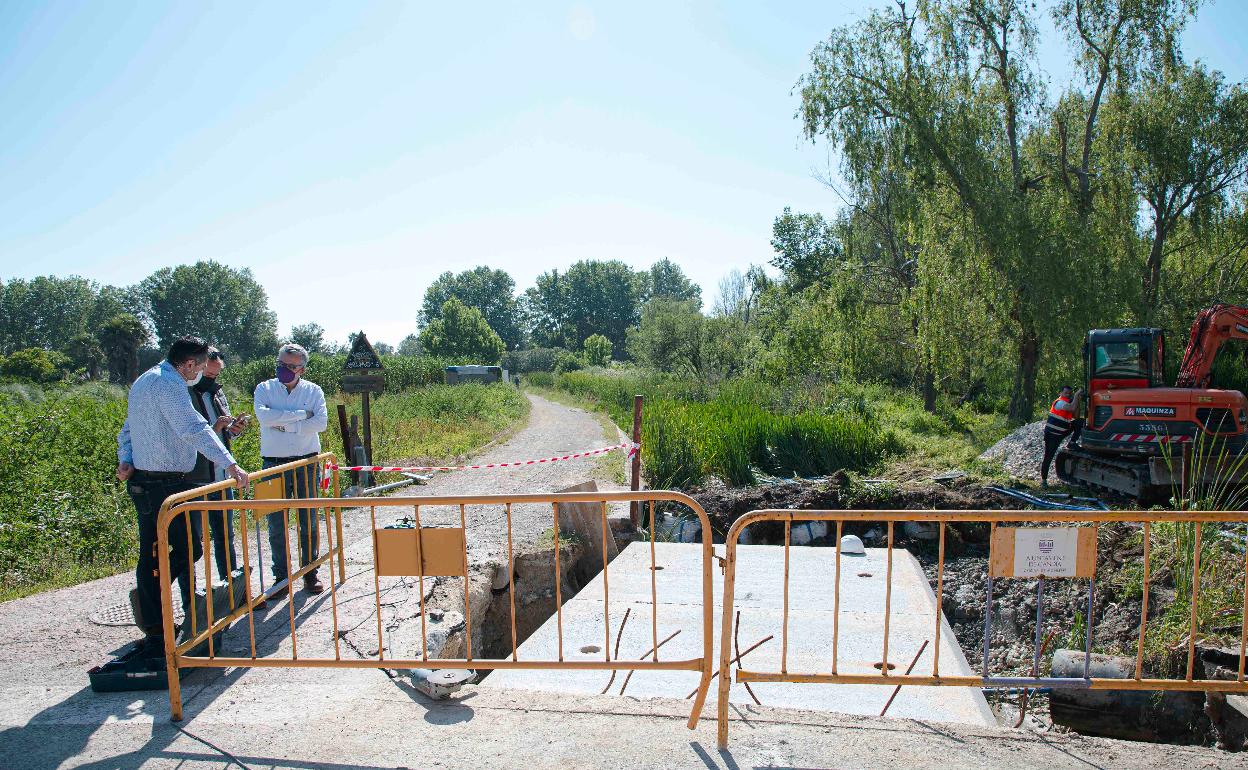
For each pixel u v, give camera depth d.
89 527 8.12
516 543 7.96
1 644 4.89
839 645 5.24
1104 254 18.39
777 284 34.97
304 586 5.84
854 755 3.27
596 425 24.17
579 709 3.73
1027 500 10.72
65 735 3.51
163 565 3.67
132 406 4.29
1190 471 9.70
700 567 7.29
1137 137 20.00
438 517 9.33
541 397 49.84
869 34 20.92
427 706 3.78
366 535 8.27
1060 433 11.84
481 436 19.27
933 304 19.84
